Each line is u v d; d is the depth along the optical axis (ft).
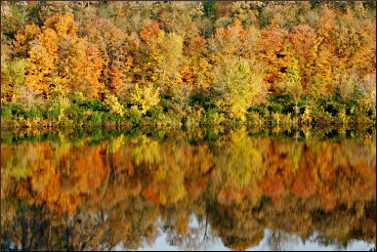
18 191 85.76
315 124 189.47
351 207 76.33
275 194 84.99
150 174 102.06
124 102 196.85
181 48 217.97
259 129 179.93
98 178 97.81
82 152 128.36
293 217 71.41
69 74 204.44
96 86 205.98
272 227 66.95
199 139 153.69
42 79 200.13
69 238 60.34
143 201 79.61
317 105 196.75
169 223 68.03
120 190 87.30
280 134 164.86
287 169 107.45
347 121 189.78
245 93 190.90
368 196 82.53
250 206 77.20
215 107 196.34
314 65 212.23
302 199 81.25
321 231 65.05
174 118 187.73
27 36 216.33
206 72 212.02
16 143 141.79
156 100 192.44
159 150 132.77
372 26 216.54
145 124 187.73
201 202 79.51
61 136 158.20
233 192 86.38
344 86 196.95
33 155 123.03
